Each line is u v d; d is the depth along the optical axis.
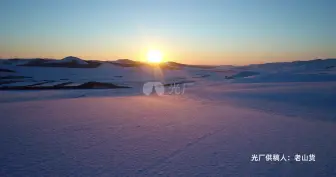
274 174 6.84
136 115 16.06
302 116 15.31
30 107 19.50
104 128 12.40
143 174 6.89
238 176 6.73
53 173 6.98
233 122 13.67
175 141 10.05
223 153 8.53
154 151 8.81
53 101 23.50
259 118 14.80
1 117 15.24
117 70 106.06
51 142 9.95
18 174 6.92
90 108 19.06
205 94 30.22
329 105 18.81
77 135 11.04
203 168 7.26
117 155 8.41
